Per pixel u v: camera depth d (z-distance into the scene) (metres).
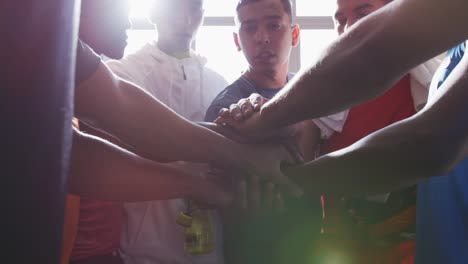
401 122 0.80
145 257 1.60
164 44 1.91
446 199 0.90
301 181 0.98
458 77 0.72
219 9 3.71
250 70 1.74
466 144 0.72
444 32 0.56
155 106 0.97
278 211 1.07
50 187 0.35
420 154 0.75
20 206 0.33
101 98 0.90
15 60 0.35
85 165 0.94
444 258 0.89
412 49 0.58
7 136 0.34
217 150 1.01
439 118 0.73
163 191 0.98
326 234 1.34
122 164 0.96
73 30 0.39
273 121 0.88
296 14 3.86
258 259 1.43
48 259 0.34
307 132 1.49
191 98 1.85
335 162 0.89
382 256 1.23
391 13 0.59
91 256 1.53
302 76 0.75
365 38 0.62
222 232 1.60
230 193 1.05
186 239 1.49
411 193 1.23
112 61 1.83
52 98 0.36
